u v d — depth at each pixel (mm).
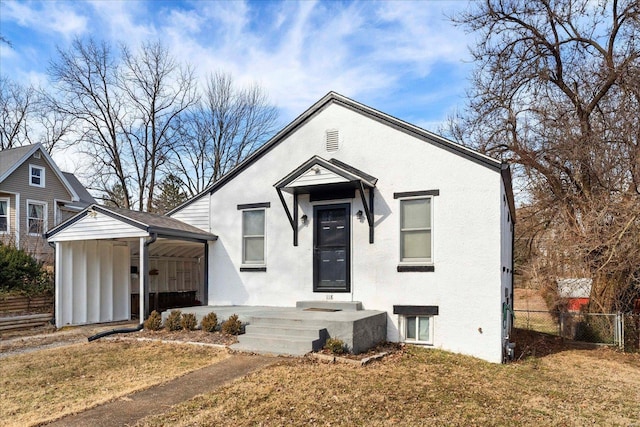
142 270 11250
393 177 10578
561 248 12844
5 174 22094
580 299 15047
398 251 10352
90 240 13062
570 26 15383
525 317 18891
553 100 15961
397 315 10234
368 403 5805
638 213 10602
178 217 13453
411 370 7719
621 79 13891
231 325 9617
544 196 16391
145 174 31953
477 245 9555
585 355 10711
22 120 33812
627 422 5648
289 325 9164
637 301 12961
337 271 11102
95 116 30438
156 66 31797
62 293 12781
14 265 13945
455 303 9648
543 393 6867
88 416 5281
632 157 13164
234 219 12602
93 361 8172
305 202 11625
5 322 11875
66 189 26109
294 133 11969
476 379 7438
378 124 10898
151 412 5387
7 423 5105
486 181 9594
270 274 11914
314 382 6578
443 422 5293
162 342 9484
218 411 5402
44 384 6797
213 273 12711
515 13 15375
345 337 8562
